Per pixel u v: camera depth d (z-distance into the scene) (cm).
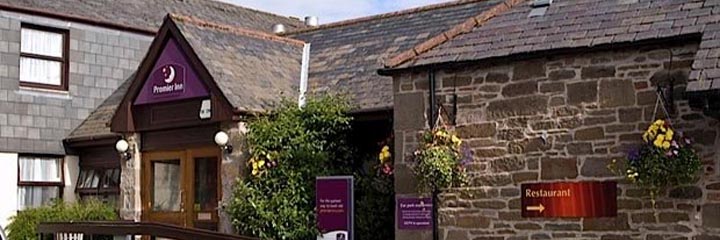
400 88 1025
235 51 1312
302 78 1360
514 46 949
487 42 985
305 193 1128
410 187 1006
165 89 1273
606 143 880
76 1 1591
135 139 1330
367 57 1352
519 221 927
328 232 1080
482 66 965
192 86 1240
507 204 938
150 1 1742
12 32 1463
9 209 1445
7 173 1445
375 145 1176
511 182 938
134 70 1642
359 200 1112
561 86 913
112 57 1609
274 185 1141
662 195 844
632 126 866
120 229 934
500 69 955
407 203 1006
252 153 1155
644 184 848
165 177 1304
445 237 977
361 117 1168
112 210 1380
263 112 1192
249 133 1166
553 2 1025
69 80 1544
